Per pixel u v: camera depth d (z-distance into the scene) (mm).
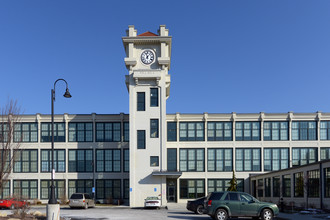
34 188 50594
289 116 50656
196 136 51375
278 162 50312
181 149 51156
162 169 44312
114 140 51500
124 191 50469
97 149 51344
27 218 23750
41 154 51250
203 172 50531
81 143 51312
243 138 51094
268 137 50906
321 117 50438
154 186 44031
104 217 26219
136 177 44219
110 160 51125
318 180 30641
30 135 51594
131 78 45969
